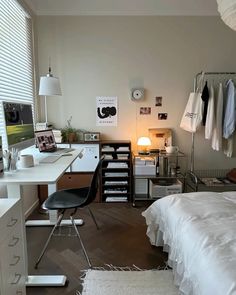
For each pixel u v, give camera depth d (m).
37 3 3.39
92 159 3.49
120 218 3.03
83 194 2.41
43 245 2.41
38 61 3.59
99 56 3.59
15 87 2.90
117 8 3.46
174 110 3.71
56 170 1.97
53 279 1.89
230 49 3.60
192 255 1.40
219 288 1.10
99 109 3.70
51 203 2.18
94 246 2.40
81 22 3.52
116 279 1.92
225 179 3.65
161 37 3.56
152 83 3.65
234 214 1.73
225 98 3.46
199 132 3.76
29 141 2.48
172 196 2.13
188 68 3.63
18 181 1.69
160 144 3.73
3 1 2.59
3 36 2.59
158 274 1.98
